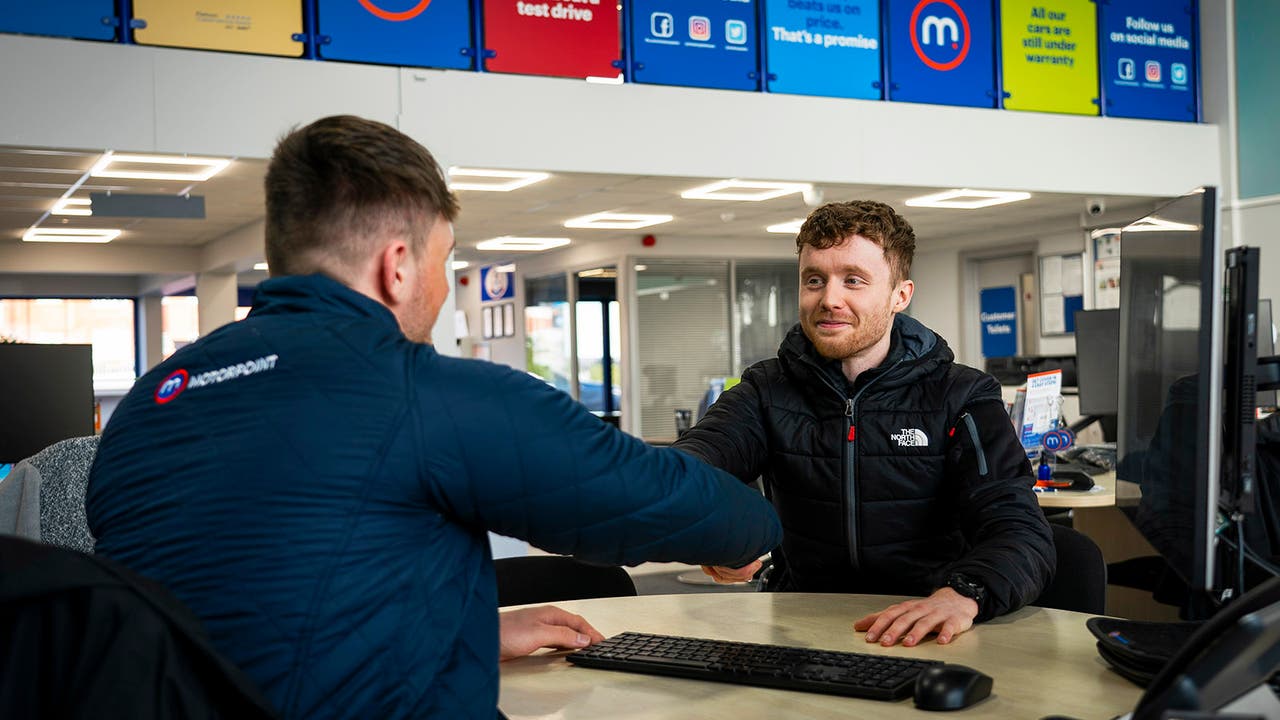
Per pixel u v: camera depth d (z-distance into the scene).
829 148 8.09
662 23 7.57
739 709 1.21
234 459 0.94
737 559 1.26
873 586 2.02
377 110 6.66
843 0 8.13
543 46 7.18
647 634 1.52
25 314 15.59
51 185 7.42
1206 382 1.10
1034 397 4.05
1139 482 1.42
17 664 0.66
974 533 1.86
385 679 0.94
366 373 0.99
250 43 6.30
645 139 7.50
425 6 6.81
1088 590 1.90
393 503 0.97
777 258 12.97
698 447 1.98
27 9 5.78
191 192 7.77
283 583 0.91
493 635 1.05
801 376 2.06
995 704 1.19
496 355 16.48
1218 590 1.36
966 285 12.73
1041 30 8.90
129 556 0.93
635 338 12.33
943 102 8.51
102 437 1.05
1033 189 8.87
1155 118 9.41
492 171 7.26
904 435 1.97
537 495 1.04
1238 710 0.87
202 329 11.74
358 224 1.08
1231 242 9.55
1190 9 9.61
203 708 0.71
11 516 2.06
